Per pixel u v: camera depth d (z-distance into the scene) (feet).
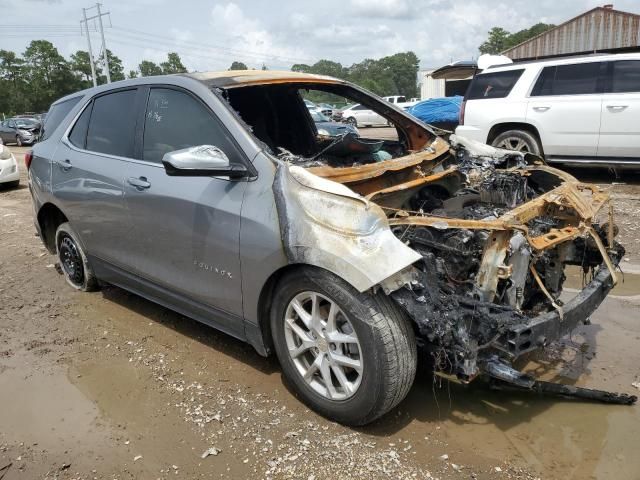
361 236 8.66
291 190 9.50
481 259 9.41
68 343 13.16
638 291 15.28
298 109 15.78
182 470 8.74
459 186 13.62
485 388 10.77
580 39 67.21
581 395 10.06
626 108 27.43
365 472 8.52
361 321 8.66
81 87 284.00
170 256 11.68
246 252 9.92
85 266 15.56
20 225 25.08
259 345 10.62
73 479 8.65
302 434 9.46
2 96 256.11
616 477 8.35
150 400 10.69
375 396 8.83
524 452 8.93
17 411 10.52
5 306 15.43
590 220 10.59
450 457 8.82
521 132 30.76
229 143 10.62
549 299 9.93
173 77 12.23
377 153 13.58
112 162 13.09
